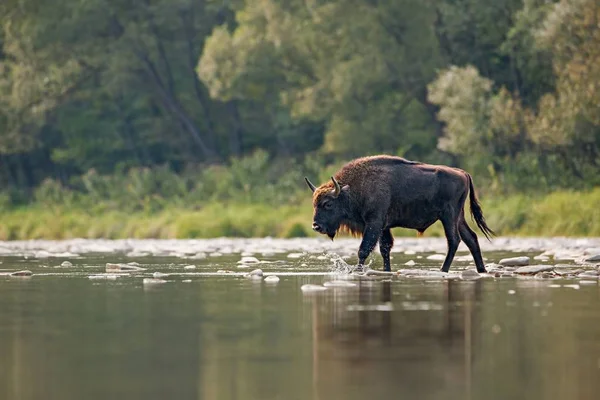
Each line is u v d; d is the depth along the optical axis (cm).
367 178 6019
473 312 3875
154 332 3428
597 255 6731
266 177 18850
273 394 2486
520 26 16600
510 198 13838
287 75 19625
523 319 3672
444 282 5188
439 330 3419
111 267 6378
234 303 4234
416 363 2850
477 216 6169
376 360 2895
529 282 5166
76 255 8694
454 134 15525
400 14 17875
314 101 18688
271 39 18975
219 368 2800
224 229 14250
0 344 3197
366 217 6012
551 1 16362
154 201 18350
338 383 2605
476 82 15662
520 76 17788
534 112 16750
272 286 5031
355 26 18088
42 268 6669
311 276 5716
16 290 4900
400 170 6025
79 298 4497
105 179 19562
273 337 3297
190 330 3462
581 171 14650
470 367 2800
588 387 2569
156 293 4694
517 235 12369
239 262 7125
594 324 3550
